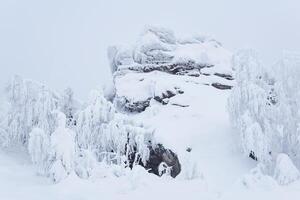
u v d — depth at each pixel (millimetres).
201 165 12828
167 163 14164
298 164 12328
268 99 13406
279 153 12703
